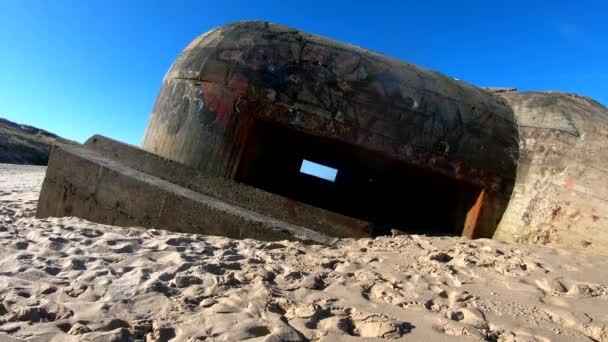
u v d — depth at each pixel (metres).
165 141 6.07
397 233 5.35
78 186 5.66
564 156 5.31
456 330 2.23
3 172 16.36
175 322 2.30
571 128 5.41
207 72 5.85
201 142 5.72
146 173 5.64
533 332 2.27
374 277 3.18
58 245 3.77
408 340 2.12
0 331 2.08
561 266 3.56
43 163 30.28
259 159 6.24
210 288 2.84
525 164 5.69
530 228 5.30
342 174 8.30
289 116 5.53
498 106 6.14
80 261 3.33
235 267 3.41
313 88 5.58
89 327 2.19
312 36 6.08
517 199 5.60
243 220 4.80
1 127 34.72
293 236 4.68
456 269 3.44
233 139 5.59
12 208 7.21
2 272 2.96
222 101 5.68
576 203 5.00
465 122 5.77
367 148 5.50
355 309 2.52
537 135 5.69
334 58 5.78
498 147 5.78
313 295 2.78
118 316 2.36
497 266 3.52
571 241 4.91
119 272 3.15
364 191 8.02
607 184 4.84
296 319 2.35
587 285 3.03
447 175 5.61
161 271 3.19
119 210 5.33
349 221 5.14
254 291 2.81
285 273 3.20
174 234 4.69
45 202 5.89
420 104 5.70
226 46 5.93
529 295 2.87
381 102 5.61
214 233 4.87
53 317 2.34
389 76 5.82
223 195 5.33
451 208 6.39
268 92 5.57
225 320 2.30
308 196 8.22
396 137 5.54
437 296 2.81
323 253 4.08
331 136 5.48
